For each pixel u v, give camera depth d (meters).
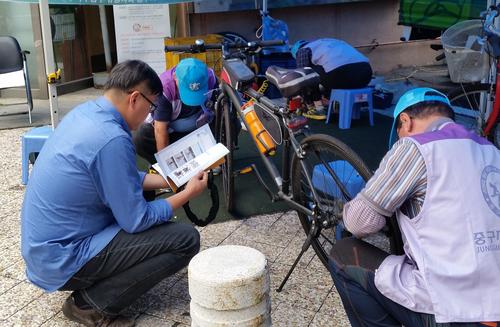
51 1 5.05
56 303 2.88
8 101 7.80
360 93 5.88
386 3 9.47
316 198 2.85
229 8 8.16
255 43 3.90
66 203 2.39
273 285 2.98
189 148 2.81
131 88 2.42
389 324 2.04
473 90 4.61
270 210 3.95
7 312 2.80
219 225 3.75
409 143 1.82
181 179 2.70
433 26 7.05
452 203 1.71
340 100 5.89
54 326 2.69
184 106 3.91
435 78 8.51
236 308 1.79
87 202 2.42
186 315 2.75
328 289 2.95
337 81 5.90
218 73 6.70
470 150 1.78
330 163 2.90
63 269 2.44
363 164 2.63
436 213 1.73
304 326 2.65
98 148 2.35
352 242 2.15
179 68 3.61
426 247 1.76
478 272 1.66
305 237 3.53
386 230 2.46
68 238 2.45
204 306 1.81
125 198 2.39
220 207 4.01
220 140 3.98
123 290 2.54
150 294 2.93
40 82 7.82
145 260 2.49
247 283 1.78
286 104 3.09
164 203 2.56
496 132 4.47
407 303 1.81
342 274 2.12
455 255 1.70
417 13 7.20
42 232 2.42
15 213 3.98
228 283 1.76
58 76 4.08
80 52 8.62
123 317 2.69
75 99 7.86
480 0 6.45
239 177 4.56
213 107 4.07
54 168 2.39
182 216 3.88
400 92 7.67
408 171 1.80
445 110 1.98
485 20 4.38
